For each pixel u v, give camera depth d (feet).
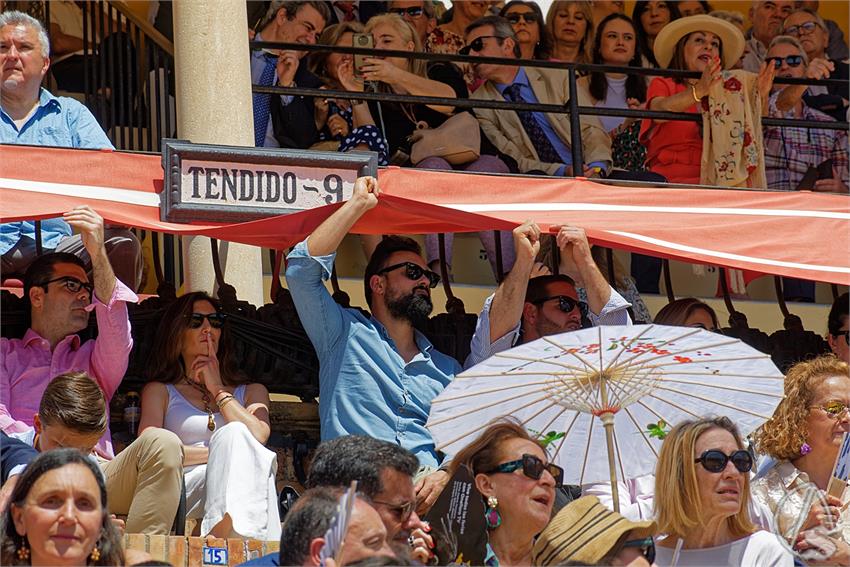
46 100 80.64
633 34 115.55
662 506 56.13
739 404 59.00
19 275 75.15
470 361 71.61
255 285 79.30
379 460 49.03
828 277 72.74
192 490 63.72
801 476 63.57
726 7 120.88
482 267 103.91
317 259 68.59
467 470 53.62
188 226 69.10
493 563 53.06
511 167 107.55
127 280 76.89
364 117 104.12
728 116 98.89
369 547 43.24
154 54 100.58
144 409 67.67
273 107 104.63
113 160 69.92
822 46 120.16
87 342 69.10
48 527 47.62
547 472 53.78
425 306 71.46
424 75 109.70
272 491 62.64
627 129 110.42
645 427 59.16
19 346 68.44
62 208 67.31
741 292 106.01
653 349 56.65
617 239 71.61
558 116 110.42
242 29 82.48
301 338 75.05
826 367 65.05
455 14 113.39
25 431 65.05
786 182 112.78
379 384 69.15
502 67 110.42
